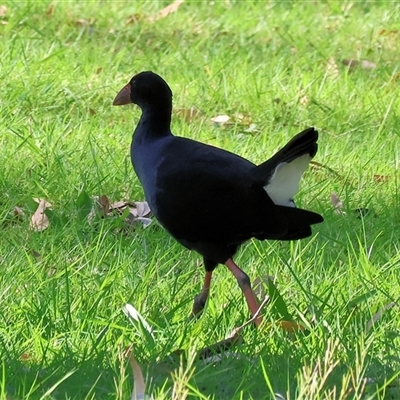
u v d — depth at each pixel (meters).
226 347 7.50
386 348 7.61
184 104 13.53
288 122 13.25
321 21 17.58
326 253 9.63
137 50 15.54
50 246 9.51
